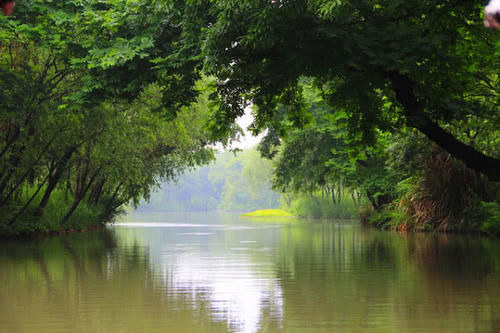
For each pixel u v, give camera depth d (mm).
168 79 16531
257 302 10688
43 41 20969
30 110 26484
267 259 18906
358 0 13266
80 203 42031
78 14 19594
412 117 14594
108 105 29594
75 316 9375
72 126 29016
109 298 11172
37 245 26188
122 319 9125
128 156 34812
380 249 22641
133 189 47594
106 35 17719
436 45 13438
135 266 16875
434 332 8117
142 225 54469
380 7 14148
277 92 16578
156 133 36281
